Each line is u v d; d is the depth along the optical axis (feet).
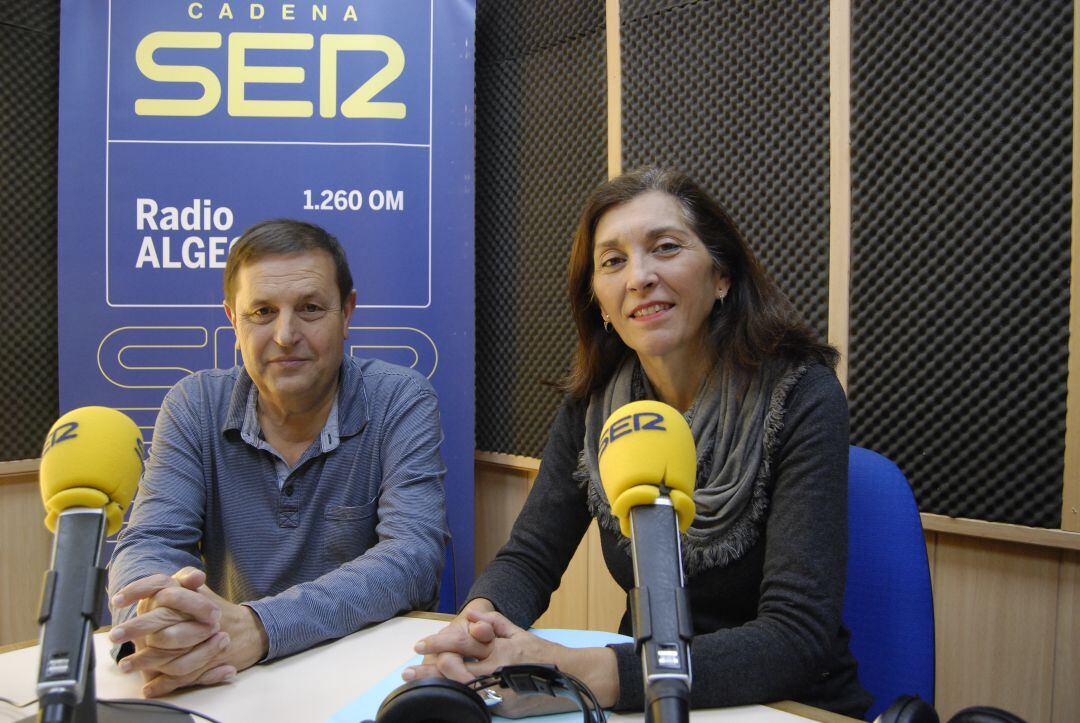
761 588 3.87
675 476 2.38
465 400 8.59
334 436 5.37
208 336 8.38
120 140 8.27
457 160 8.49
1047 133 5.74
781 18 7.06
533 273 8.94
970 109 6.06
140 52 8.26
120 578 4.51
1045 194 5.76
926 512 6.43
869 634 4.46
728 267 4.36
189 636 3.33
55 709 1.96
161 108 8.29
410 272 8.50
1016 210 5.87
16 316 8.52
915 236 6.37
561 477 4.80
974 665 6.40
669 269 4.14
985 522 6.13
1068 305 5.71
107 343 8.32
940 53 6.18
